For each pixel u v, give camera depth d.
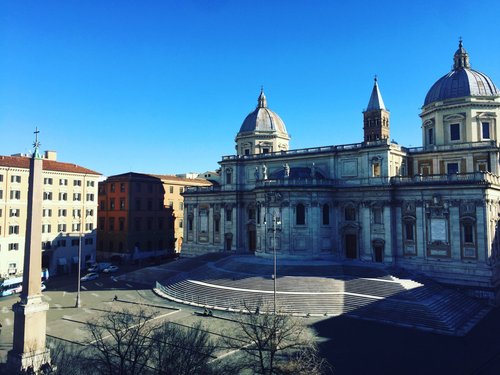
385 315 49.00
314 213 72.75
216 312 52.28
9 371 32.03
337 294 54.50
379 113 79.06
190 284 62.69
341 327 45.78
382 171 70.00
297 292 55.41
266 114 96.50
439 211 63.94
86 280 76.25
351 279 59.28
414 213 66.62
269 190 73.62
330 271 62.88
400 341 41.28
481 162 68.44
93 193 93.56
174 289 63.16
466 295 60.06
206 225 93.62
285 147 98.00
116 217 101.12
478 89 71.31
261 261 70.06
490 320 50.06
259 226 75.94
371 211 70.62
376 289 55.06
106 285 71.31
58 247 85.88
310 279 59.00
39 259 33.84
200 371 28.25
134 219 99.94
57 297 62.12
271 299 53.66
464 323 48.19
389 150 69.56
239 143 97.06
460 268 61.44
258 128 94.69
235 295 56.09
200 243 94.38
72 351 37.16
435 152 72.62
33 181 33.59
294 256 71.88
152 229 104.56
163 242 107.56
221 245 90.31
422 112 78.06
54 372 31.20
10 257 76.75
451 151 70.88
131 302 58.44
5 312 54.47
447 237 63.00
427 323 46.22
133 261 98.69
